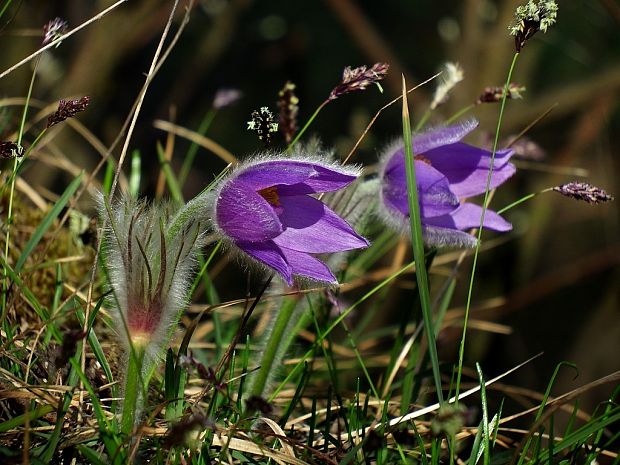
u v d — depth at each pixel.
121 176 0.74
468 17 1.06
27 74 0.89
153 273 0.56
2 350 0.58
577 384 1.14
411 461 0.60
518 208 1.17
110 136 1.11
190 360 0.55
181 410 0.58
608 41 1.23
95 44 1.01
